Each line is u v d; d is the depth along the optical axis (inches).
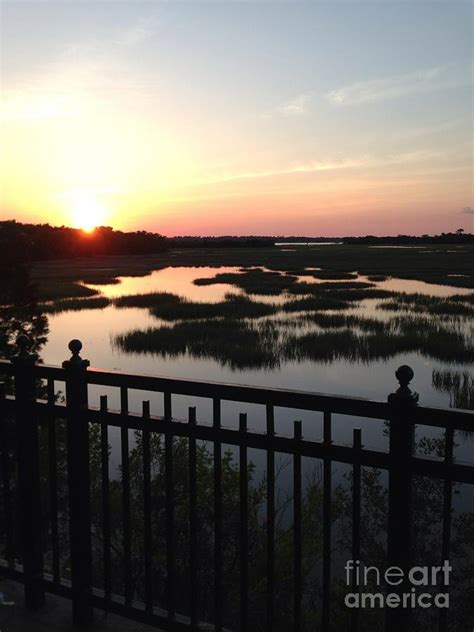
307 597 247.3
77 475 122.0
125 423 117.2
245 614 109.7
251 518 264.5
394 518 91.3
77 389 121.4
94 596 123.8
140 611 119.0
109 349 1060.5
